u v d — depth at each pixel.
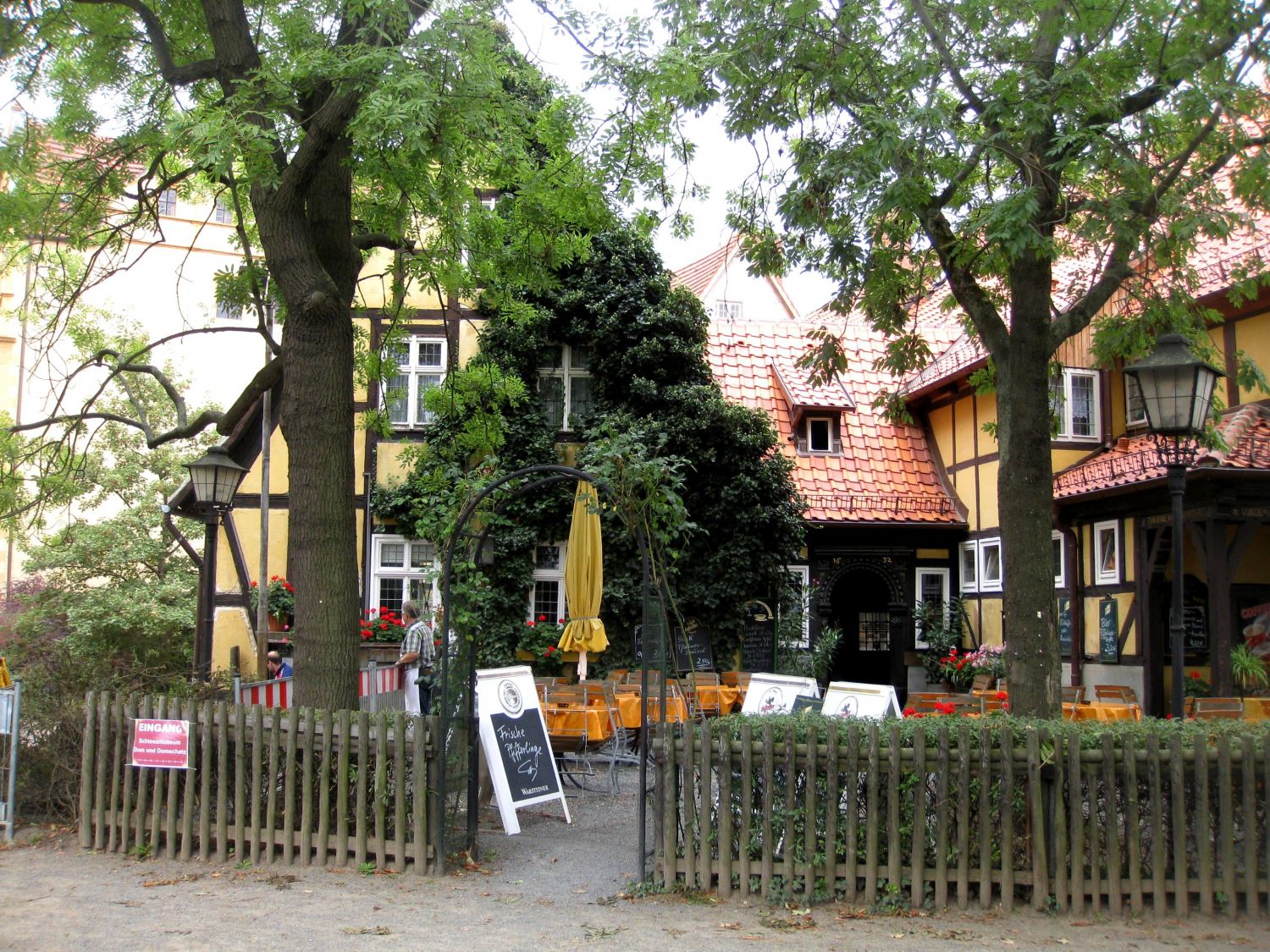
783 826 6.91
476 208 12.02
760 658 17.11
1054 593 8.62
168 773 7.86
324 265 9.22
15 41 9.72
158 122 10.70
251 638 17.00
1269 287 14.17
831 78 9.80
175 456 22.86
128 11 10.46
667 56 8.95
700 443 16.81
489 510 8.76
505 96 9.64
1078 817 6.75
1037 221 8.97
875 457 20.59
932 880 6.77
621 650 16.73
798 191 9.54
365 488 17.20
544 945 6.00
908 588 19.86
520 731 9.08
